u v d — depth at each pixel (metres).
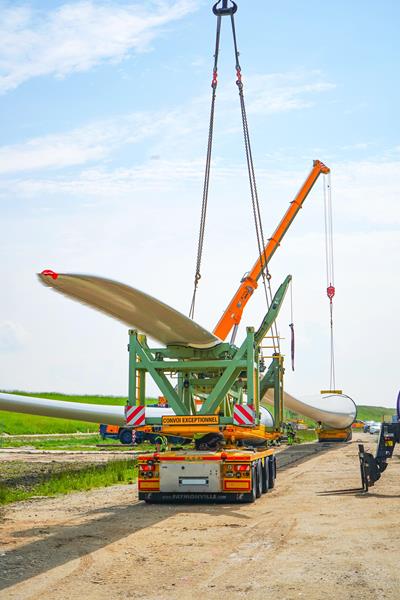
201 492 17.78
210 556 10.77
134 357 19.44
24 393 87.88
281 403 26.03
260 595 8.34
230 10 27.52
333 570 9.63
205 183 28.14
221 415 20.48
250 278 32.41
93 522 14.57
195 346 19.69
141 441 48.22
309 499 18.47
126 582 9.10
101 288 16.52
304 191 35.50
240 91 28.23
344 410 59.81
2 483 24.42
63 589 8.73
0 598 8.29
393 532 12.85
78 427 75.44
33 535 12.85
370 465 20.50
